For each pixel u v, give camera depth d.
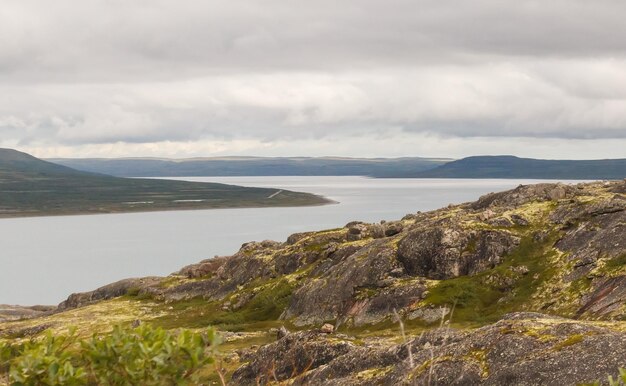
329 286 75.88
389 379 28.03
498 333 26.97
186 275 115.75
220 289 98.12
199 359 9.04
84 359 9.23
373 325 66.94
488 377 25.00
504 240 72.31
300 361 35.69
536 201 83.31
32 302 198.00
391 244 78.31
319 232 105.38
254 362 37.44
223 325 77.88
